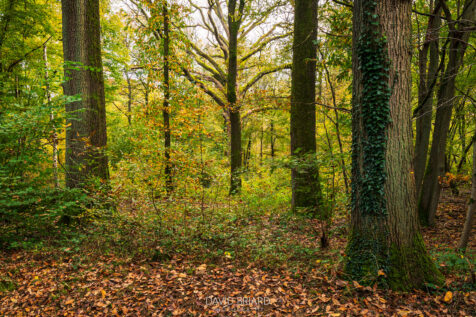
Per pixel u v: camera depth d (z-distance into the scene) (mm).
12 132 5297
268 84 21031
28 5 9977
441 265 4195
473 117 10594
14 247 5750
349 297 3760
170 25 11570
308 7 8344
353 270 4109
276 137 25672
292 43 9359
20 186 5879
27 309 3896
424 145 7961
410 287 3812
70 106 7254
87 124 7289
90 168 7230
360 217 4152
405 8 3883
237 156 14312
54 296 4129
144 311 3770
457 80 9094
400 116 3918
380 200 3957
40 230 6297
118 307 3867
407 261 3887
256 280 4387
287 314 3527
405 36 3898
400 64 3893
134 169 6594
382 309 3443
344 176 6371
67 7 7137
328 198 6750
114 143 13969
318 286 4133
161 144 10078
